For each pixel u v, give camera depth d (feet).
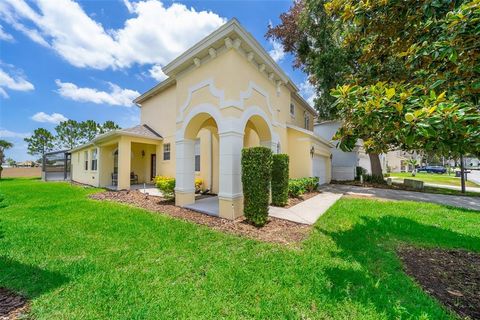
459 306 8.60
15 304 8.74
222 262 12.16
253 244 14.75
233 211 20.75
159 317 7.98
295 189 32.53
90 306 8.59
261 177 18.92
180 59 25.17
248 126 33.37
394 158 136.05
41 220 20.39
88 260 12.41
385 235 16.67
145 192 36.35
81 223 19.40
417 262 12.46
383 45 13.61
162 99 47.52
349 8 11.91
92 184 51.11
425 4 9.33
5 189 44.06
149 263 12.11
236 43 21.11
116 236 16.22
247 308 8.49
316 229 18.06
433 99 7.86
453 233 17.26
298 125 53.88
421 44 10.90
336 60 42.68
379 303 8.64
